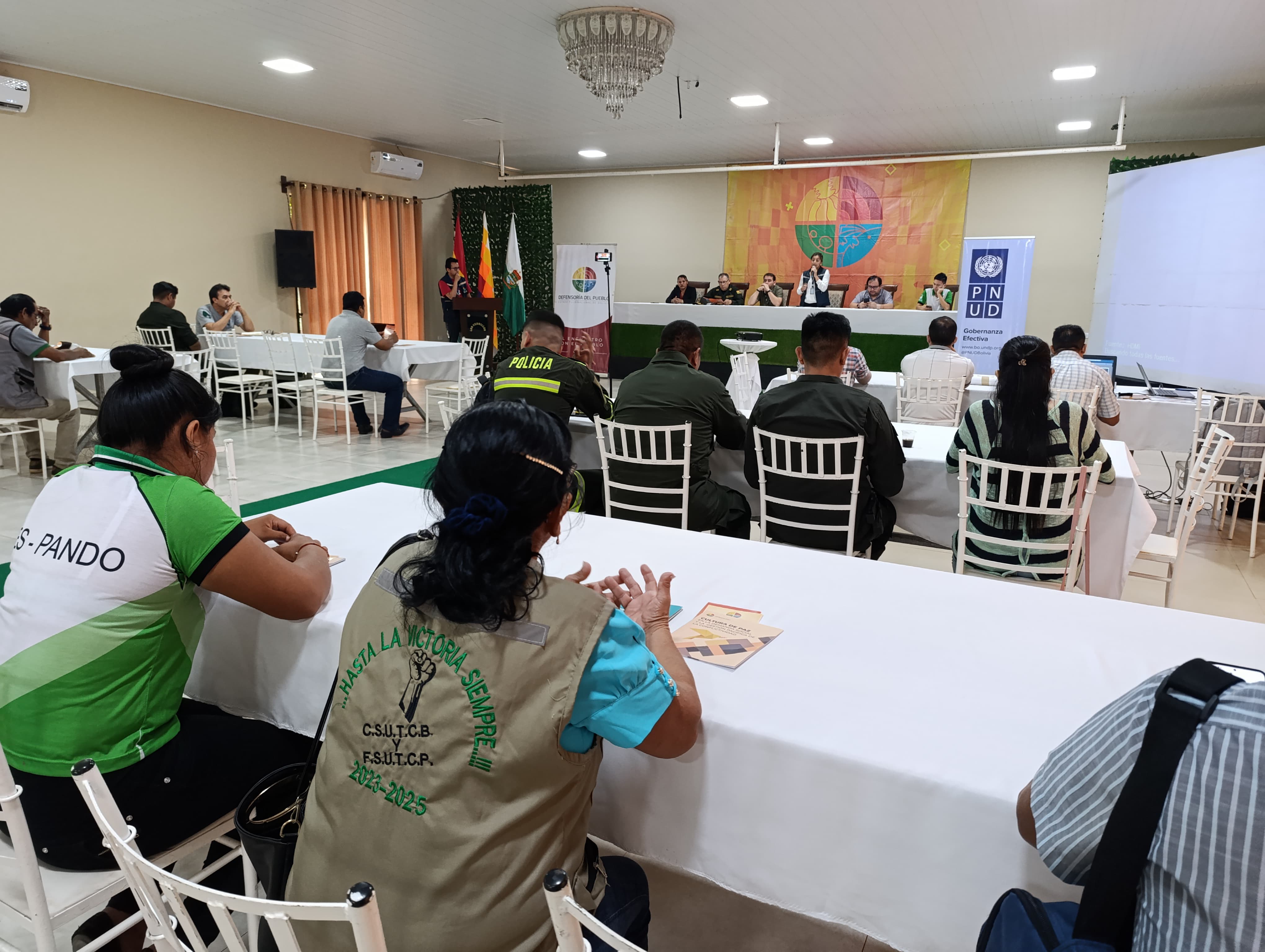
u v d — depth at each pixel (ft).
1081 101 21.76
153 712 3.87
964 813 2.85
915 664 3.72
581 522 5.85
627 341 29.99
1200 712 1.85
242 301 26.16
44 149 20.61
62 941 4.66
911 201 31.07
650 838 3.49
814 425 8.19
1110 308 22.94
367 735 2.72
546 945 2.67
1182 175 19.98
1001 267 24.09
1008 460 7.17
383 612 2.87
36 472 15.90
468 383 22.12
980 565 7.46
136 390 3.90
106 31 17.13
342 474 16.58
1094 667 3.70
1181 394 15.78
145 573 3.73
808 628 4.10
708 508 9.37
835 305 28.48
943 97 21.48
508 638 2.66
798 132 26.55
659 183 35.19
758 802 3.21
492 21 15.98
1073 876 2.24
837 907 3.17
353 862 2.67
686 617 4.23
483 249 31.73
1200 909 1.82
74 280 21.74
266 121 25.86
